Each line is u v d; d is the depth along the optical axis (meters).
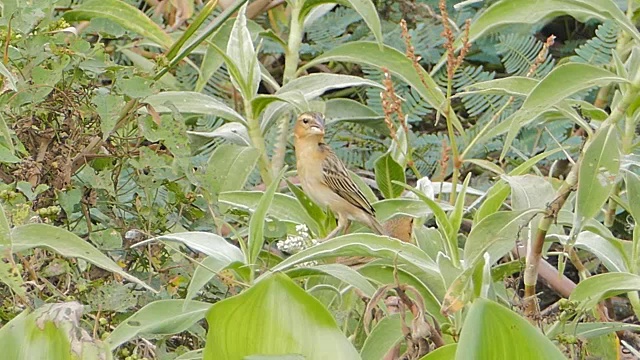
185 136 8.45
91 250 6.73
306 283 9.05
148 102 8.80
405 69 10.41
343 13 14.52
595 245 8.97
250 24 11.86
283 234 8.95
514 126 7.89
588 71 7.82
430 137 13.09
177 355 7.79
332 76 10.89
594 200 7.65
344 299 8.87
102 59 8.84
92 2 9.68
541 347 5.62
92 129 8.70
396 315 7.75
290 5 11.77
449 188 10.72
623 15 8.03
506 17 8.85
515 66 13.74
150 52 13.19
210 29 9.05
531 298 8.24
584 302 8.14
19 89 8.20
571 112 8.58
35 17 8.28
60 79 8.50
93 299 7.37
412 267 8.38
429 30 14.09
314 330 5.96
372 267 8.35
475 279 7.36
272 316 5.97
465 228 11.80
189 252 9.08
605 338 8.97
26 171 8.33
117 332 6.91
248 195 9.48
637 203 8.68
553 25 14.98
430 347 7.26
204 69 11.30
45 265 7.84
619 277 8.12
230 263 7.26
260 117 10.93
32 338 5.76
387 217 9.42
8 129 7.73
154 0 13.71
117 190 8.80
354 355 5.93
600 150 7.69
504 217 7.76
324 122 11.27
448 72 9.39
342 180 10.84
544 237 8.34
